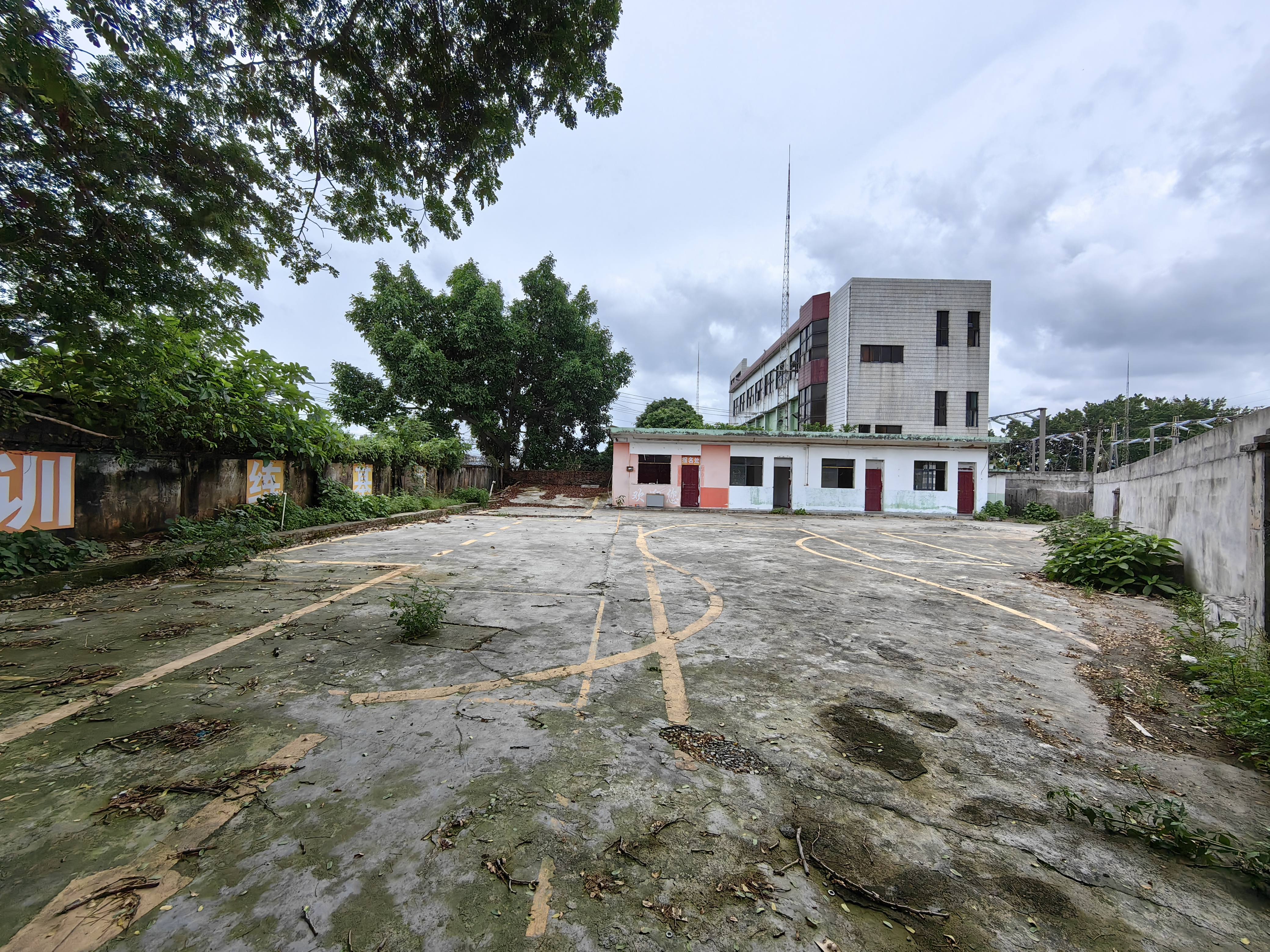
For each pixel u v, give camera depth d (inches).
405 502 524.7
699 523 560.1
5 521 219.8
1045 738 110.6
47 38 125.2
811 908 65.4
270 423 343.0
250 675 130.8
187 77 155.9
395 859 70.7
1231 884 71.4
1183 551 247.9
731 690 129.9
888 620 196.4
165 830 75.1
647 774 92.5
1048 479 739.4
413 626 158.9
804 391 1027.9
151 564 239.8
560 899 65.2
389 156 194.7
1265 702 110.2
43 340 202.4
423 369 781.9
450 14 167.5
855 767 97.7
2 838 72.6
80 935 57.9
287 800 82.6
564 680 132.8
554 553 329.1
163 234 185.0
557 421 941.8
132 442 271.9
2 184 154.0
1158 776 97.7
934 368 876.0
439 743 100.8
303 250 212.7
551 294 892.6
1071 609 219.5
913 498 738.8
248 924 60.2
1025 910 66.2
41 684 123.3
